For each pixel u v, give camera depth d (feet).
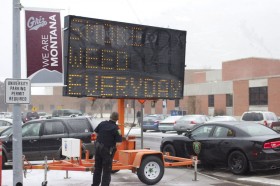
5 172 43.29
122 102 42.19
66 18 37.86
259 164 40.65
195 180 39.29
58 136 48.91
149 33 42.55
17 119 32.19
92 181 36.22
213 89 204.54
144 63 42.06
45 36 33.99
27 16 33.65
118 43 40.45
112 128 32.68
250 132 42.91
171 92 43.88
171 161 47.11
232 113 190.39
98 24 39.27
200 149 45.80
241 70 228.22
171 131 114.93
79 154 37.11
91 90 38.60
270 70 228.02
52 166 36.32
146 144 76.59
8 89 31.81
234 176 41.75
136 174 39.78
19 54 32.94
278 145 41.37
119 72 40.40
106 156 32.42
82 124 50.16
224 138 43.80
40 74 33.99
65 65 37.68
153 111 229.66
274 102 165.48
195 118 103.71
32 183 36.50
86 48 38.47
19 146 32.12
